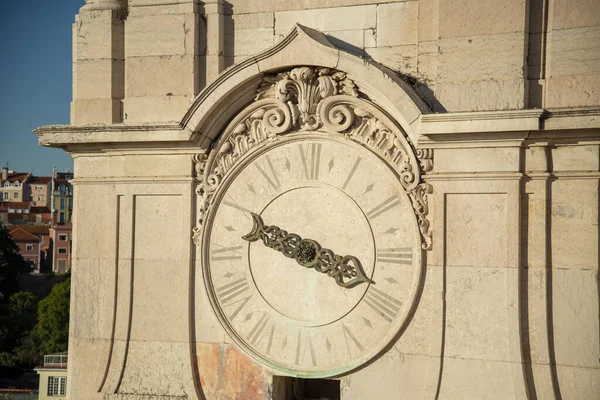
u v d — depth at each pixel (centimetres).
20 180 8806
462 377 1066
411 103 1070
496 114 1027
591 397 1023
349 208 1125
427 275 1090
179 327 1193
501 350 1053
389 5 1130
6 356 5050
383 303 1105
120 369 1211
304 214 1145
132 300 1216
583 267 1033
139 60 1223
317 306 1134
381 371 1105
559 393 1036
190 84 1202
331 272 1124
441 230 1079
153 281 1209
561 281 1041
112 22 1229
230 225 1178
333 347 1124
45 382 4044
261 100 1159
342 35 1148
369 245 1114
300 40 1114
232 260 1175
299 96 1141
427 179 1088
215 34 1197
